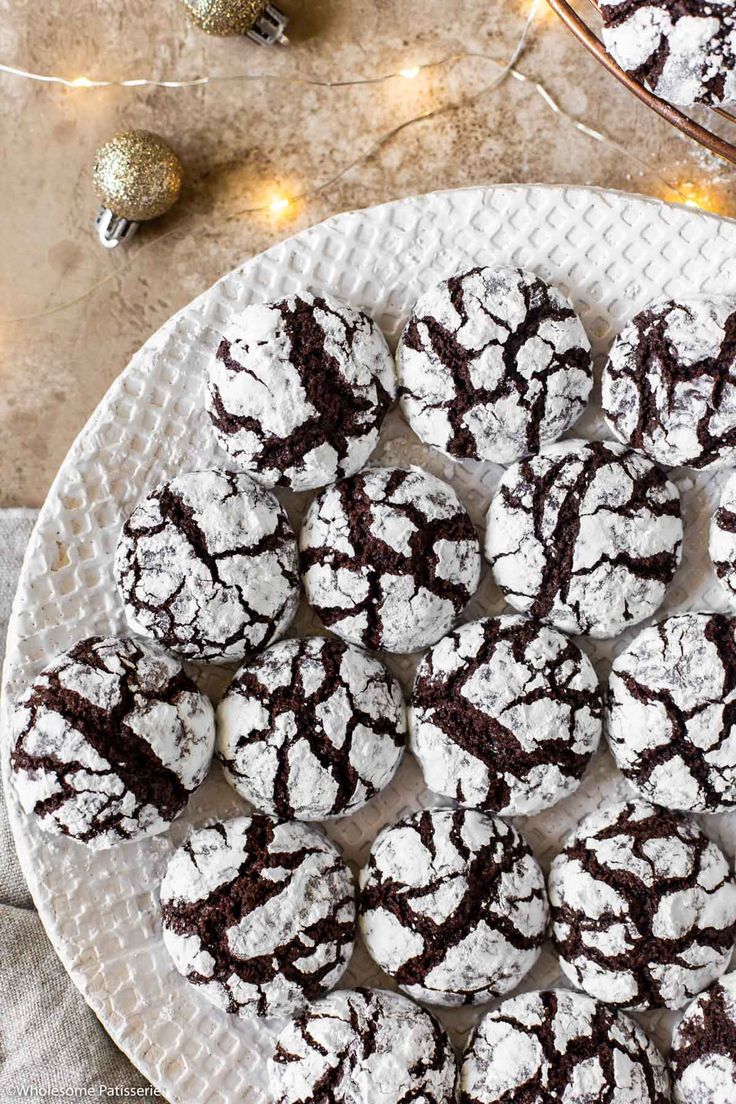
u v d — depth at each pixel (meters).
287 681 0.51
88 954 0.53
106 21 0.58
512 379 0.51
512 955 0.51
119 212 0.56
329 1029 0.51
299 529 0.54
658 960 0.51
